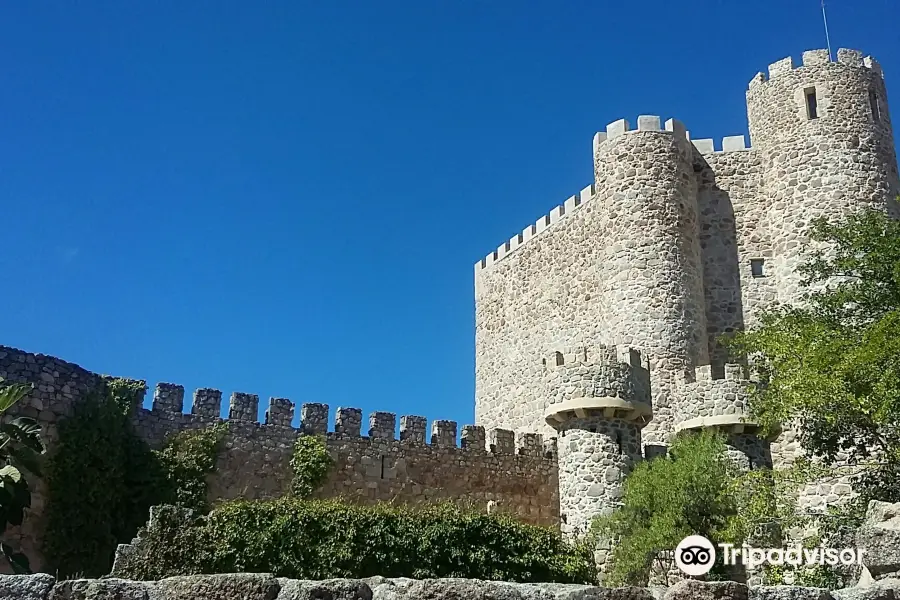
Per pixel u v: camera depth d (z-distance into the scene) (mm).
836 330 24750
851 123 39312
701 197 41812
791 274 38719
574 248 44000
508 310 48531
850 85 39875
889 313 22219
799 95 40438
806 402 22156
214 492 32438
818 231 29438
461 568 25391
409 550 25328
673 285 38281
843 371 21594
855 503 23516
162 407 32812
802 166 39531
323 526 24984
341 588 10516
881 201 38188
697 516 24844
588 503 28109
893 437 23594
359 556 24750
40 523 28234
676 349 37281
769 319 28250
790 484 30922
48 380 29656
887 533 14492
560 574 25703
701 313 38844
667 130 40812
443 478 37750
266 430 34531
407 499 36531
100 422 30031
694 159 42250
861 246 27391
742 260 40469
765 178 41031
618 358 30094
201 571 23219
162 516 24547
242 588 10352
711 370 32875
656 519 24391
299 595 10359
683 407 32812
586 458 28656
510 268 49094
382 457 36688
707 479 25125
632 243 39188
